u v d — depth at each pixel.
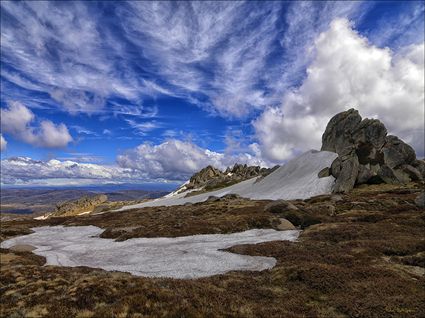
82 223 85.12
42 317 15.09
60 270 27.77
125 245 47.47
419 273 24.61
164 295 17.55
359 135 115.25
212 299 18.38
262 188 121.06
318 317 17.31
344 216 57.09
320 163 118.50
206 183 184.38
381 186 88.94
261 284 23.52
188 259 35.28
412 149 101.88
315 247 36.06
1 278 24.17
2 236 67.62
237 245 40.56
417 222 45.78
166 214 82.75
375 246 32.84
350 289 20.75
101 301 17.17
